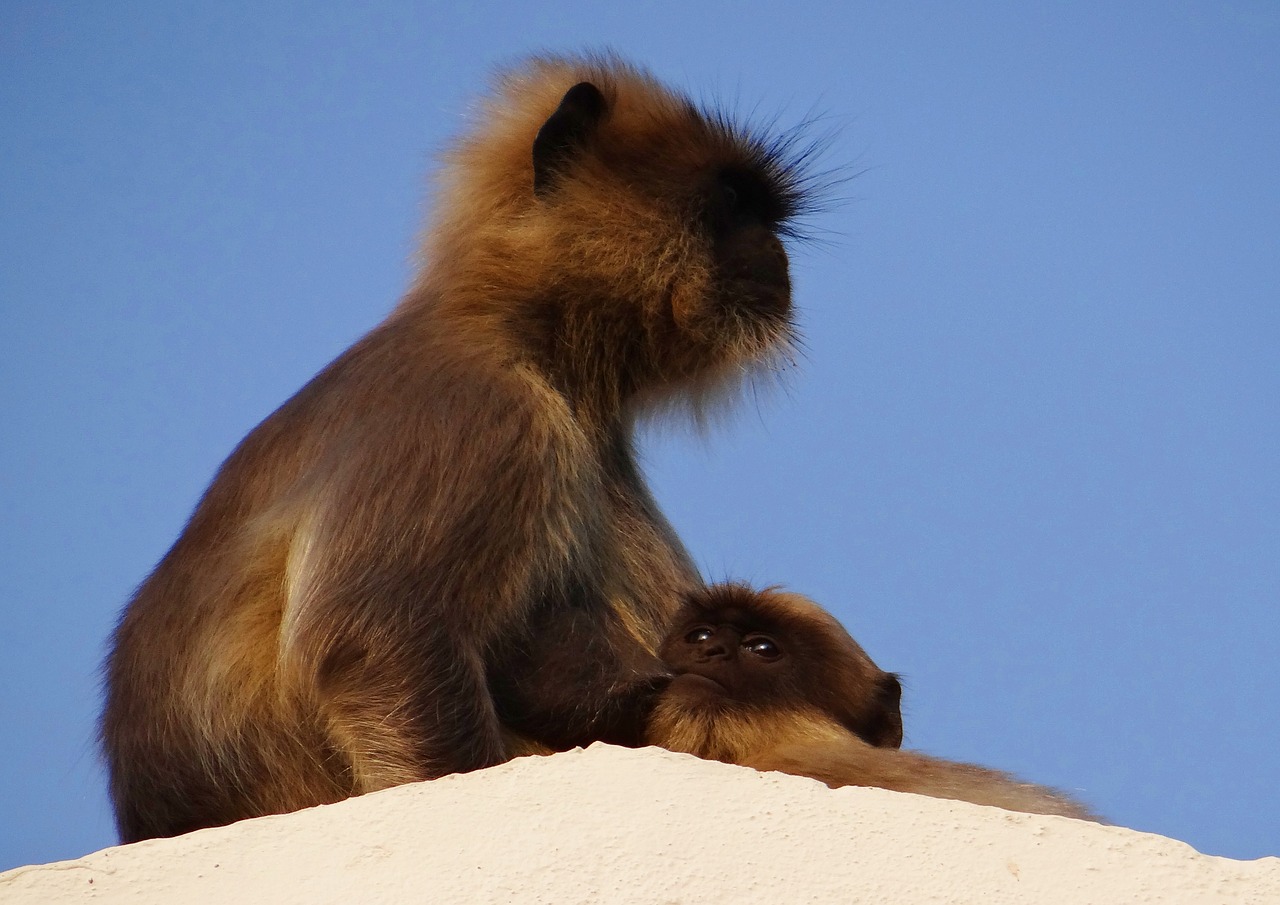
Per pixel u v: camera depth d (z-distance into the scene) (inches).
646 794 709.9
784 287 1210.0
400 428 990.4
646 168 1178.6
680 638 1082.1
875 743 1096.8
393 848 694.5
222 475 1081.4
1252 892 668.7
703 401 1219.2
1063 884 668.1
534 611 1021.2
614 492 1147.3
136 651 1044.5
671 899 660.7
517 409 1015.6
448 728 940.0
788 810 700.7
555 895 663.8
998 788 948.6
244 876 687.7
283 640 966.4
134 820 1033.5
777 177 1256.8
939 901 660.1
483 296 1104.8
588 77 1233.4
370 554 956.6
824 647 1079.6
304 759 970.1
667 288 1157.1
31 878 686.5
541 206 1141.7
